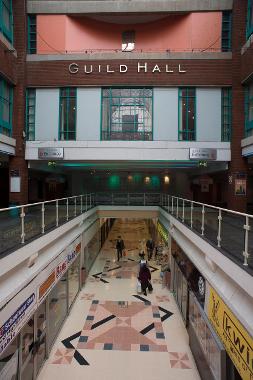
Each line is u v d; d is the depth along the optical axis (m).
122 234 26.33
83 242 12.68
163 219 15.10
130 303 10.75
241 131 12.35
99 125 12.98
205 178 16.48
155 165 15.09
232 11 12.62
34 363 6.45
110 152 12.88
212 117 12.77
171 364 7.14
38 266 6.46
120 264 16.05
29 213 6.41
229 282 5.21
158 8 12.98
